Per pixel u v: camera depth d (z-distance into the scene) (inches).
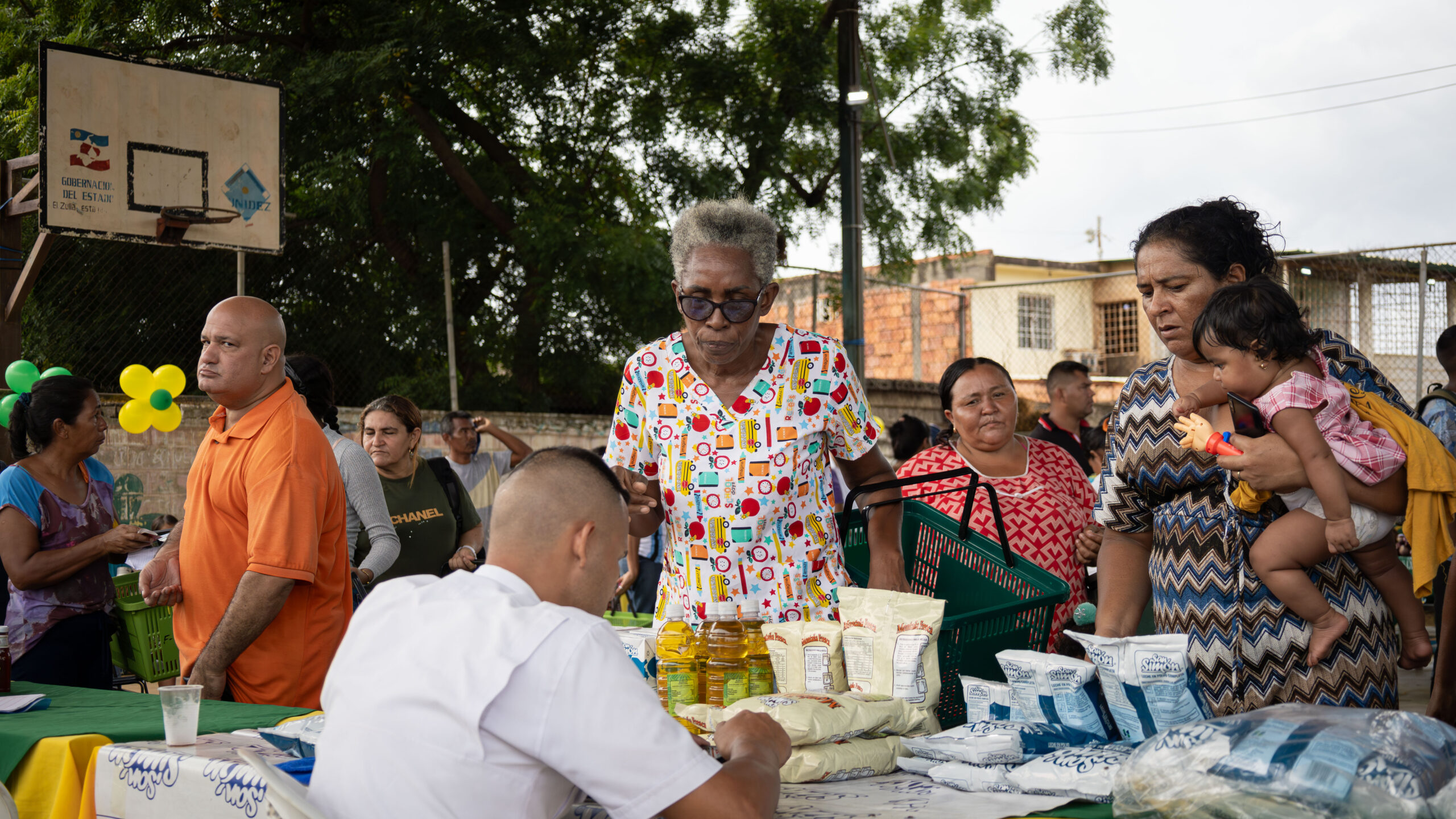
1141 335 848.9
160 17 389.4
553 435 388.5
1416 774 48.4
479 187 436.5
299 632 112.3
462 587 56.4
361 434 176.1
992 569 104.7
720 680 80.9
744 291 84.5
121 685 179.0
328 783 52.9
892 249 512.4
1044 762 62.1
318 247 383.6
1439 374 331.3
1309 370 73.3
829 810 59.9
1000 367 132.4
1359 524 70.3
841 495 225.0
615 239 417.4
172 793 69.5
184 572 115.3
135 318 333.7
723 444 90.4
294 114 387.5
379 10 401.7
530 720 50.4
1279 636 73.2
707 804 50.1
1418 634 73.3
